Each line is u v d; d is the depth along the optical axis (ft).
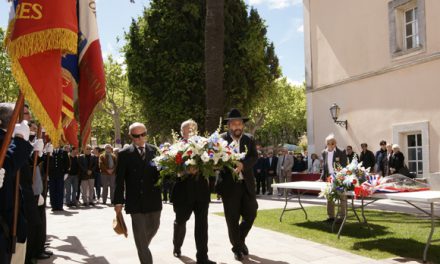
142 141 16.53
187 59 65.51
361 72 48.44
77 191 46.91
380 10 45.78
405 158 43.47
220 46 46.26
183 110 65.87
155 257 19.38
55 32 11.05
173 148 16.97
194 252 20.26
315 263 17.89
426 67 40.60
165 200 45.78
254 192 19.15
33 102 10.91
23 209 12.16
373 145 46.83
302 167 58.80
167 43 66.23
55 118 11.27
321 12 54.80
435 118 39.60
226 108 67.67
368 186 21.52
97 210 39.58
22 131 11.71
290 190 52.95
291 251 20.12
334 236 23.73
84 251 21.04
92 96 14.85
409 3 42.57
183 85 65.41
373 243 21.57
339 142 51.65
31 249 18.03
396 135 43.80
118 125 122.62
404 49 43.93
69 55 15.28
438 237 22.49
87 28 15.14
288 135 195.52
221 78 46.29
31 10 11.05
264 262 18.16
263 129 188.65
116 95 131.03
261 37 69.87
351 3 49.83
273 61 72.95
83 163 43.91
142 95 67.46
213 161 16.83
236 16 67.92
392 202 39.75
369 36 47.26
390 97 44.60
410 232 24.21
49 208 42.11
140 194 15.89
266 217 31.35
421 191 21.44
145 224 16.20
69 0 11.57
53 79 11.39
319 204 39.99
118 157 16.28
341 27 51.37
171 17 65.92
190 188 17.22
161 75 66.08
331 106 51.62
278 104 159.22
